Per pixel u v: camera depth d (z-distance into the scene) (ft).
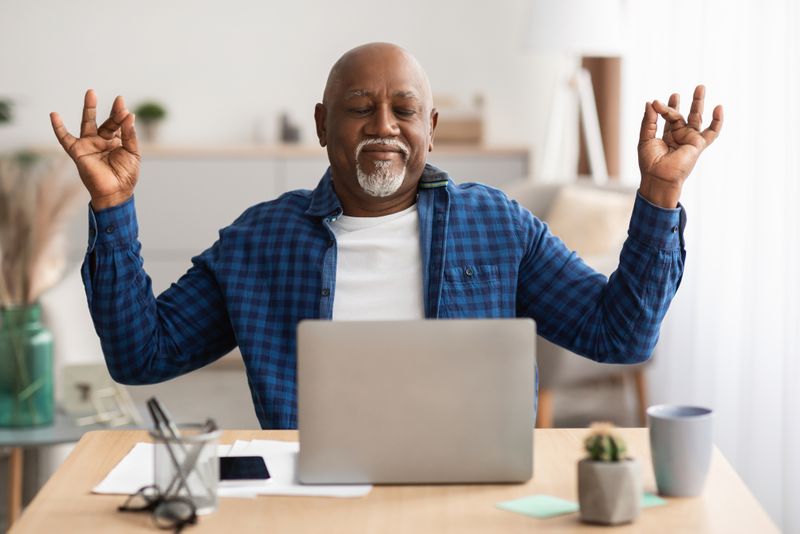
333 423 5.24
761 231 11.60
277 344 7.32
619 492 4.70
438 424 5.25
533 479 5.37
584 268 7.53
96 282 6.86
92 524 4.75
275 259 7.43
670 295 6.98
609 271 14.89
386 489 5.23
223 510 4.92
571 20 18.61
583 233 16.46
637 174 18.34
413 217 7.48
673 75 15.15
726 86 13.12
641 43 17.66
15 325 9.48
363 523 4.76
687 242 14.92
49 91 21.74
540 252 7.52
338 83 7.34
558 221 16.87
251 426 15.43
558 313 7.41
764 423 11.54
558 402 17.35
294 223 7.48
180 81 21.90
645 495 5.12
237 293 7.38
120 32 21.77
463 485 5.29
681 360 14.98
